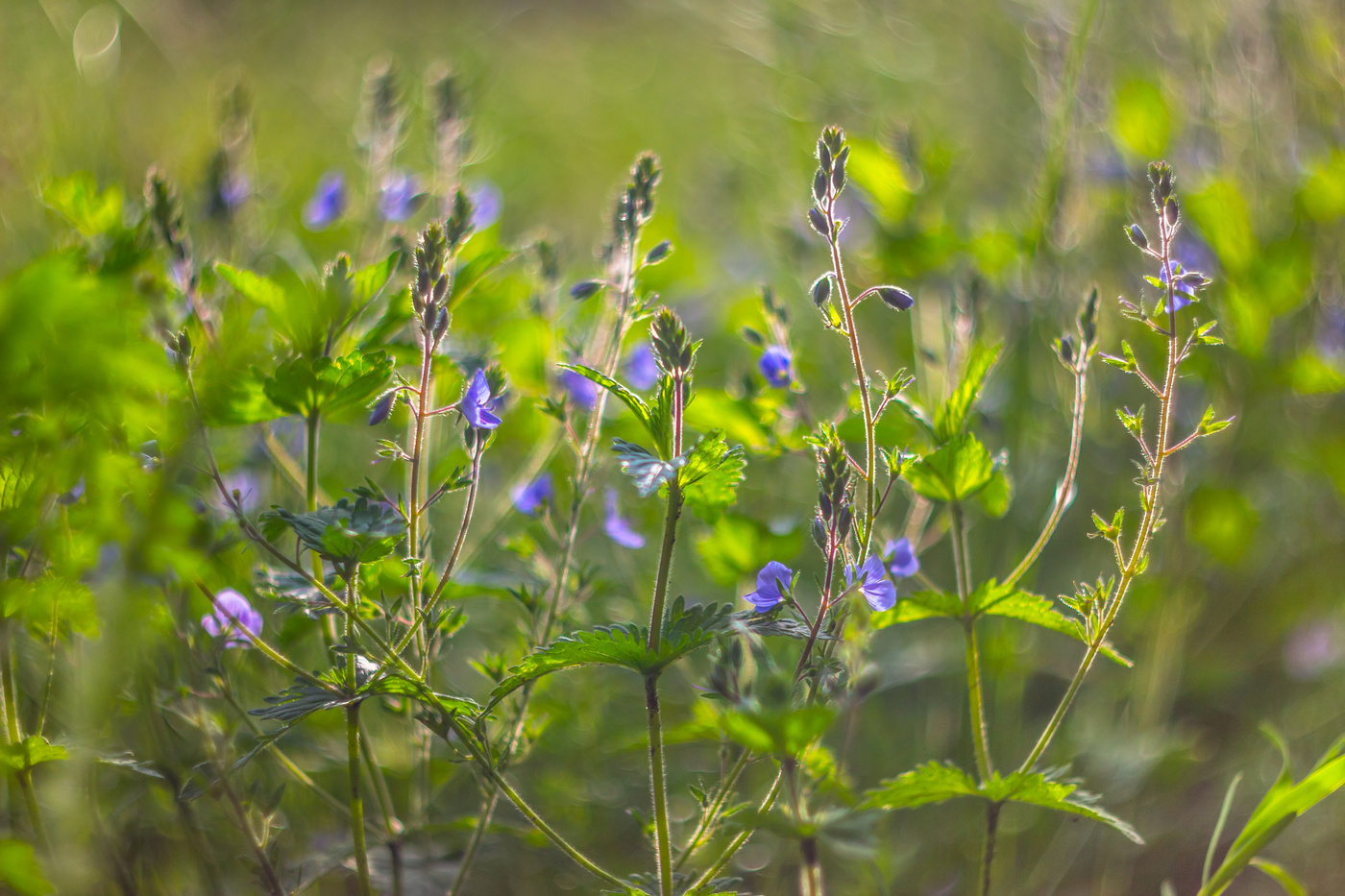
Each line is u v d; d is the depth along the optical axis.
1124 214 1.10
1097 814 0.84
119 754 0.86
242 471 0.93
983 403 1.00
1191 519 1.00
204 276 0.89
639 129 2.00
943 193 1.11
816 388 1.03
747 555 0.92
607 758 0.97
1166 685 1.02
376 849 0.91
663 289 1.09
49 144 1.04
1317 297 1.04
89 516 0.84
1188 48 1.25
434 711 0.84
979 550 1.01
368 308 0.91
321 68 1.91
